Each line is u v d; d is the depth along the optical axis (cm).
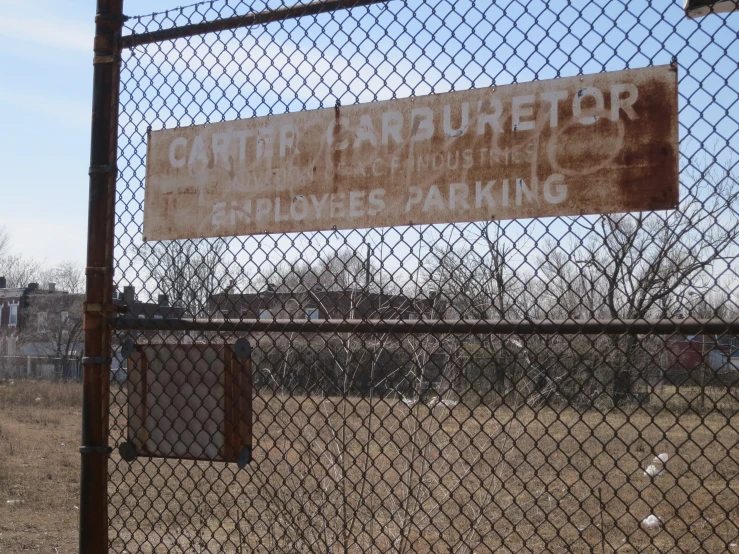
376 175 267
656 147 230
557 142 242
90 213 313
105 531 304
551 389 311
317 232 277
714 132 225
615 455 902
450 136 257
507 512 676
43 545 776
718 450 948
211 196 297
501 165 248
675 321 233
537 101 246
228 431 292
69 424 2070
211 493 819
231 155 295
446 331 260
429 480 497
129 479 851
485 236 252
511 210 246
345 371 359
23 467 1314
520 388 322
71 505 996
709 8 225
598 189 236
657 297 249
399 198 263
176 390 302
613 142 235
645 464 891
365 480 360
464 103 256
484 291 277
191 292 304
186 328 297
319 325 278
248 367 293
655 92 231
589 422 752
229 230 293
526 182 245
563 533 688
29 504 999
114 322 307
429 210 258
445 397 362
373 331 270
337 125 276
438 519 555
